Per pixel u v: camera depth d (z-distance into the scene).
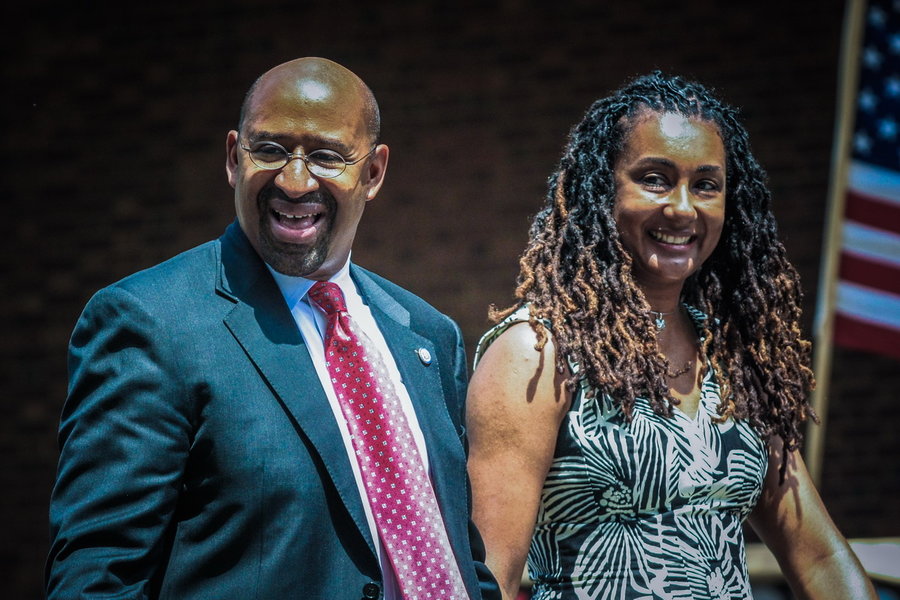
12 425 11.88
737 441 4.43
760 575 9.72
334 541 3.46
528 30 11.73
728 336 4.69
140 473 3.32
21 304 11.93
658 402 4.27
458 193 11.73
